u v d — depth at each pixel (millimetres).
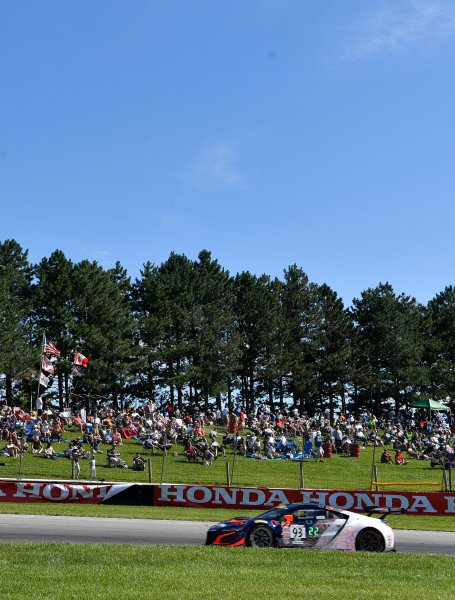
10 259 66438
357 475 41438
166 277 70062
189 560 13992
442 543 20672
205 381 67875
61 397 62156
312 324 76500
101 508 26344
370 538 16734
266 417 54750
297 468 42312
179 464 41156
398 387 74000
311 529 16781
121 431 47781
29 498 27797
